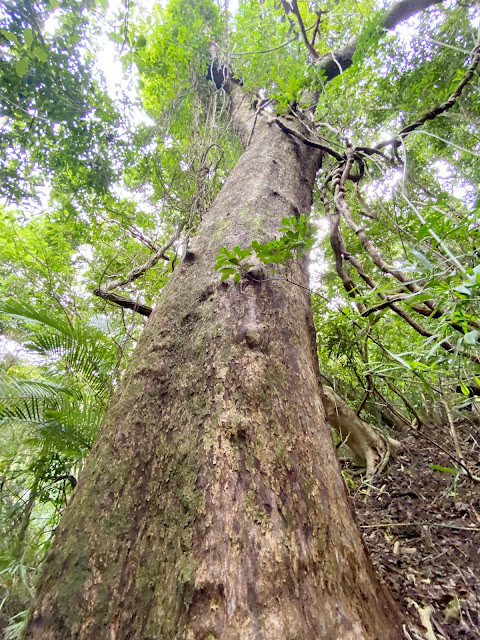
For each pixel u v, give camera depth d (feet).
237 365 3.33
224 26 12.48
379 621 2.36
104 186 10.09
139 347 4.08
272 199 6.02
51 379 8.96
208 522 2.31
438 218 3.66
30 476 8.73
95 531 2.52
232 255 3.61
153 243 10.67
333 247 6.30
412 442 9.26
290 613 1.97
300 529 2.42
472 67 6.90
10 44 6.74
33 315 8.14
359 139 9.70
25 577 5.96
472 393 4.28
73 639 2.05
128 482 2.76
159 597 2.09
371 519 5.96
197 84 10.83
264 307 4.11
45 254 12.42
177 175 10.48
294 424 3.12
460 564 4.07
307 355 4.13
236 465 2.60
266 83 10.26
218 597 1.98
